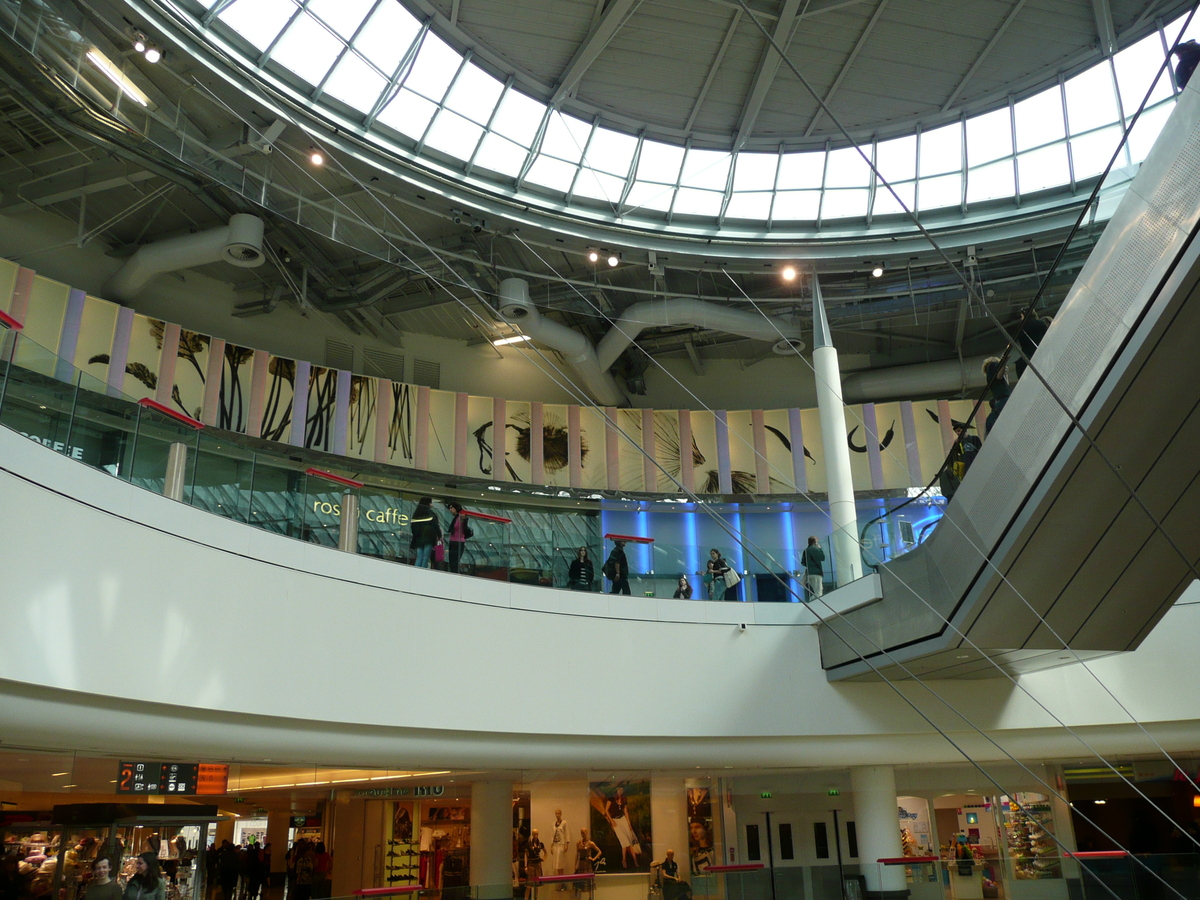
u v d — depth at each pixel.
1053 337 10.21
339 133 18.53
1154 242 8.59
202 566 11.38
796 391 29.19
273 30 17.03
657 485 26.69
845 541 16.20
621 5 17.28
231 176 18.23
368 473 24.12
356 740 13.12
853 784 17.28
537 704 14.98
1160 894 13.59
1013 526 11.23
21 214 21.05
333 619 13.00
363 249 20.62
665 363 29.58
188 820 11.99
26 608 8.98
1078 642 12.86
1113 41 18.55
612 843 16.47
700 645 16.53
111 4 15.48
